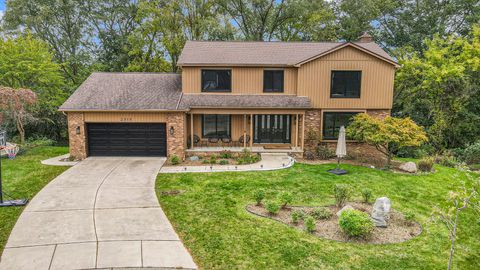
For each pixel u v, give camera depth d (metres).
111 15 35.50
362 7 32.25
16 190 12.38
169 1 30.45
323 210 10.43
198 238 8.69
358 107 19.50
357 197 12.30
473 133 23.06
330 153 18.92
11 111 19.17
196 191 12.53
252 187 13.13
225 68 19.44
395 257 7.94
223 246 8.27
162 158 18.11
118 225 9.44
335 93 19.44
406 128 16.36
